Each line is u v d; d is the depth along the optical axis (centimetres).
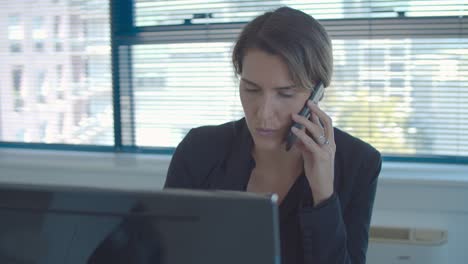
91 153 242
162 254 51
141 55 233
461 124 200
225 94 225
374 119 207
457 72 197
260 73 92
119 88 238
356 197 112
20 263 54
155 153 238
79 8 239
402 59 201
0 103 254
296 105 98
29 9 246
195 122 231
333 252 93
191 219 50
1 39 252
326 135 101
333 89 208
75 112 248
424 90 201
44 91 250
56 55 246
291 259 106
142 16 231
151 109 236
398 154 207
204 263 50
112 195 51
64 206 52
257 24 97
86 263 52
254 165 114
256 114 96
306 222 93
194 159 120
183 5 225
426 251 174
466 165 199
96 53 240
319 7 207
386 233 185
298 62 91
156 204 50
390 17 200
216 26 220
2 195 53
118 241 51
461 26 193
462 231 183
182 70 229
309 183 101
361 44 204
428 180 182
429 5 197
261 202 48
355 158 112
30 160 234
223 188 113
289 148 101
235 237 49
